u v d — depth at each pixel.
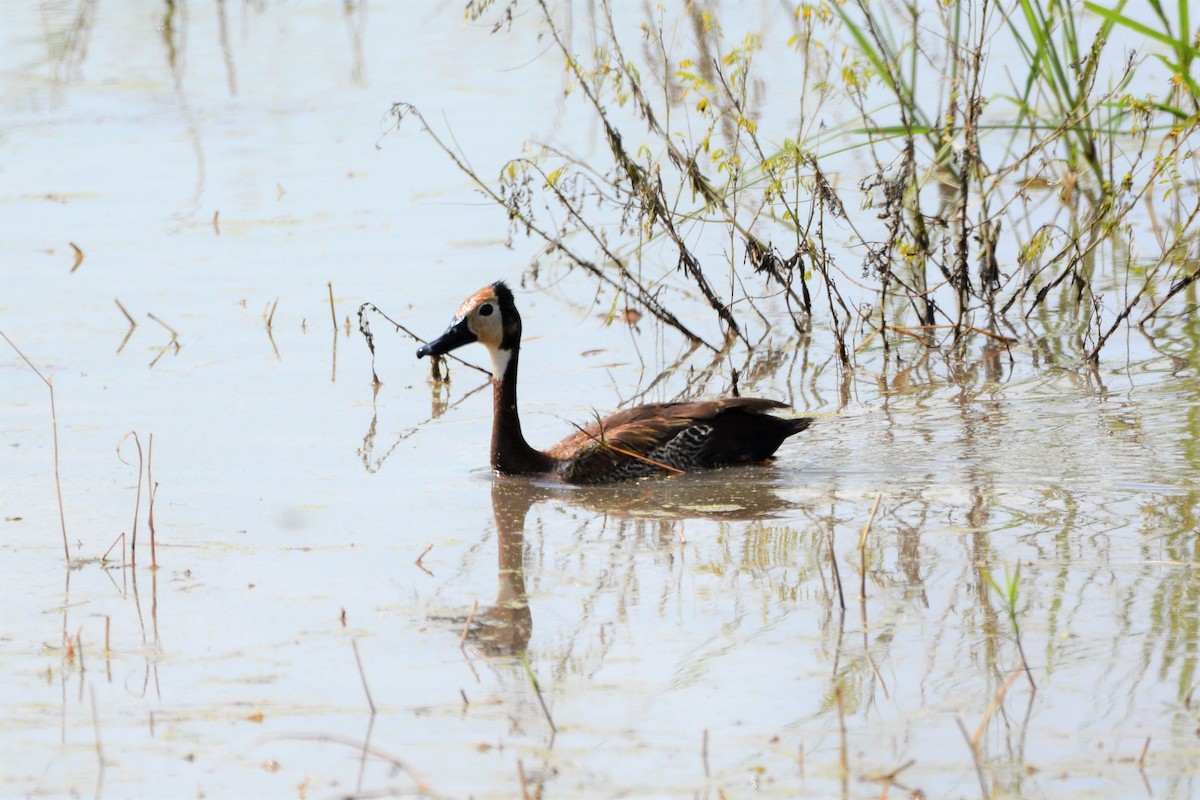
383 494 13.45
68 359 16.94
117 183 22.98
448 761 8.62
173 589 11.30
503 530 12.55
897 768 8.31
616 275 19.62
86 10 31.69
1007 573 10.35
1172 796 7.96
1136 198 17.14
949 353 17.12
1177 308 17.88
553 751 8.70
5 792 8.46
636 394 16.25
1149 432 14.22
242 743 8.95
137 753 8.87
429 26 31.03
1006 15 19.03
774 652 9.91
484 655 10.03
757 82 25.25
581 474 13.83
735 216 17.67
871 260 17.67
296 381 16.47
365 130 25.12
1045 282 18.84
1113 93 18.11
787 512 12.78
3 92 27.19
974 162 19.12
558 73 27.45
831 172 21.83
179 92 27.31
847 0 18.95
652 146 22.91
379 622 10.62
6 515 12.84
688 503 13.15
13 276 19.50
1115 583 10.74
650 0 28.38
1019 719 8.84
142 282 19.34
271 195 22.47
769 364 17.09
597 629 10.41
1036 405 15.27
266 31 31.16
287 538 12.35
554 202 21.53
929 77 25.09
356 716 9.22
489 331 13.90
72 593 11.23
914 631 10.12
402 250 20.41
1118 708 8.90
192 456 14.34
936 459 13.91
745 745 8.68
